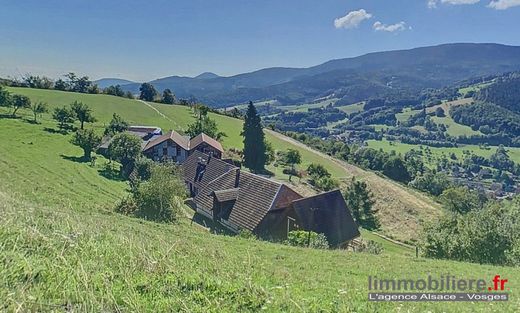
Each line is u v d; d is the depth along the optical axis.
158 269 6.85
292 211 35.97
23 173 44.50
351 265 14.04
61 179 46.16
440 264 16.78
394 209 71.75
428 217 69.31
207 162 53.38
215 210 40.28
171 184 32.97
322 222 35.97
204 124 95.75
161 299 5.73
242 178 41.66
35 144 63.88
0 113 83.31
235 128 112.88
